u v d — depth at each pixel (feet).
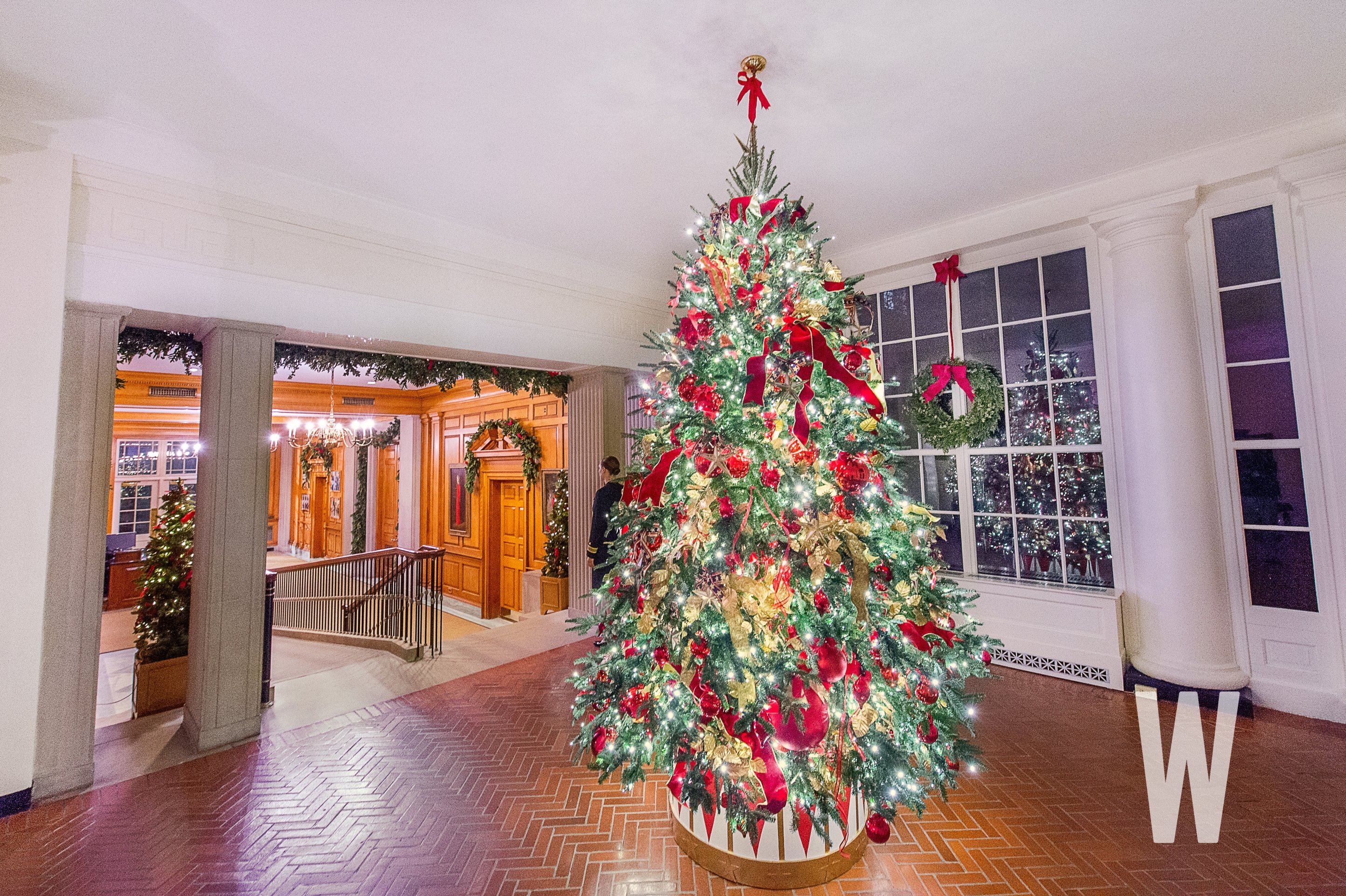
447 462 35.35
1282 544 11.50
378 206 13.30
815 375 7.55
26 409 8.96
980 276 15.52
